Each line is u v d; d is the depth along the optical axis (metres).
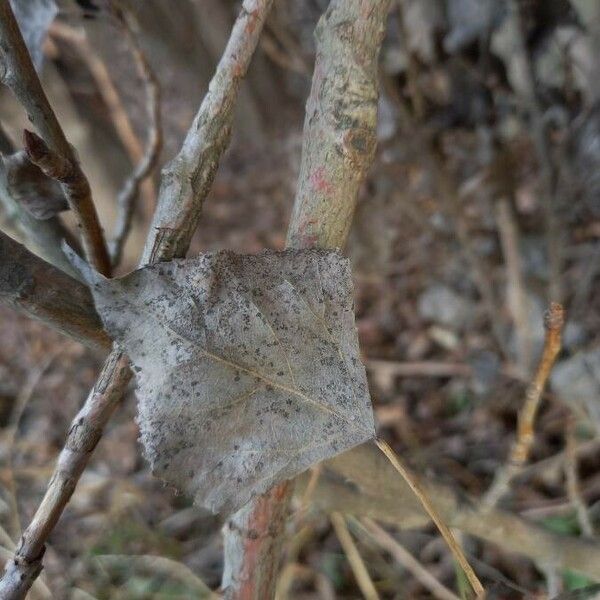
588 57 0.37
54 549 0.34
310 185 0.12
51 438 0.51
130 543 0.37
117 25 0.20
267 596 0.12
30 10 0.17
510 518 0.21
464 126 0.51
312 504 0.23
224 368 0.11
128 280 0.11
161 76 0.60
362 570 0.28
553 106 0.40
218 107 0.11
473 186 0.46
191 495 0.10
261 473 0.11
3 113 0.24
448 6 0.42
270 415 0.11
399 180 0.56
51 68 0.46
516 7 0.35
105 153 0.56
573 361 0.41
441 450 0.44
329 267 0.11
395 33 0.46
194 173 0.11
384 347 0.55
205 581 0.36
